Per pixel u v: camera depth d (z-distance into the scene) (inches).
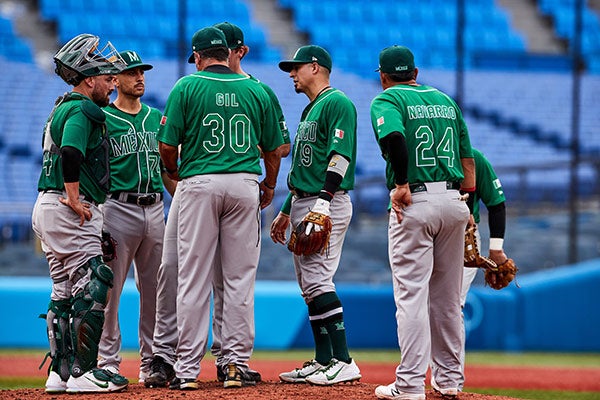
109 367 916.0
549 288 2060.8
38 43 3708.2
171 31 3863.2
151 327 949.8
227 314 851.4
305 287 906.1
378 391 797.2
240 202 839.1
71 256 822.5
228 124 838.5
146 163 922.7
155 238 933.8
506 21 4222.4
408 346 780.0
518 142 3565.5
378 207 2800.2
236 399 759.1
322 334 909.2
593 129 3663.9
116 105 932.6
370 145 3393.2
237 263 850.1
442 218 788.0
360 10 4136.3
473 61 4008.4
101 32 3791.8
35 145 3191.4
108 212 911.7
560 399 1241.4
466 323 2034.9
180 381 829.2
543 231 2664.9
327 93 901.8
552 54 3833.7
